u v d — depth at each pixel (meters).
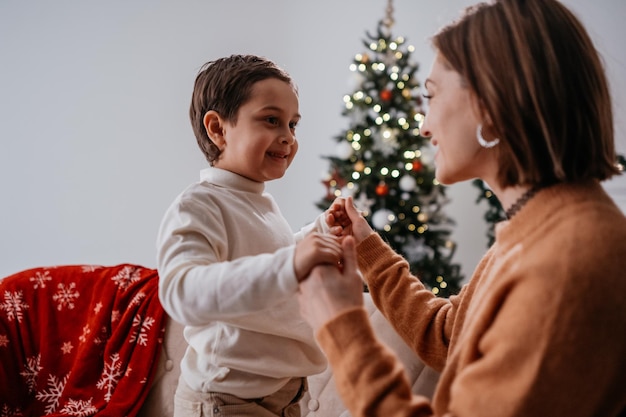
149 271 2.19
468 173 0.91
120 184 4.54
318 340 0.79
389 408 0.70
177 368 1.97
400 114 3.71
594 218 0.73
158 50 4.60
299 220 5.08
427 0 5.08
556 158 0.78
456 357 0.80
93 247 4.51
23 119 4.43
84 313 2.10
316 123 5.08
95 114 4.51
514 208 0.85
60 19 4.45
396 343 1.77
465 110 0.86
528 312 0.68
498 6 0.84
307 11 5.00
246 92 1.17
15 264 4.42
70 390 1.93
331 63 5.06
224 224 1.13
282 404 1.17
